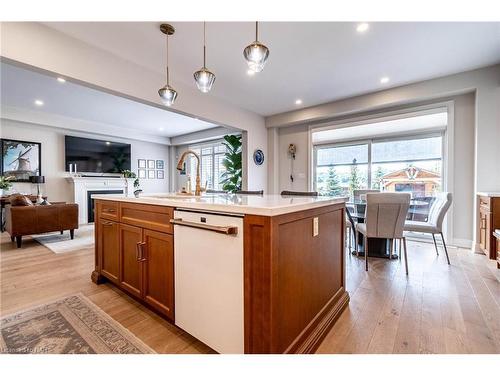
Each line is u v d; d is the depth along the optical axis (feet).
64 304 6.09
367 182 16.90
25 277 7.93
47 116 17.42
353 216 10.71
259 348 3.55
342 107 14.64
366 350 4.42
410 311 5.82
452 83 11.29
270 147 18.35
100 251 7.34
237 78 11.78
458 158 11.82
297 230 4.15
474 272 8.38
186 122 20.21
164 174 27.25
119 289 6.97
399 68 10.72
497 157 10.44
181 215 4.64
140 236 5.70
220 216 3.97
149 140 24.76
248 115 16.69
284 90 13.25
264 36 8.40
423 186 14.89
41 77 11.50
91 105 15.67
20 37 7.23
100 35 8.29
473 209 11.43
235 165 19.08
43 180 17.44
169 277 4.95
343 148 17.95
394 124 14.71
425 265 9.21
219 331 4.04
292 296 3.98
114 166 22.09
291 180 18.17
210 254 4.13
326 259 5.30
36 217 12.33
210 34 8.27
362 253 10.71
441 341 4.67
